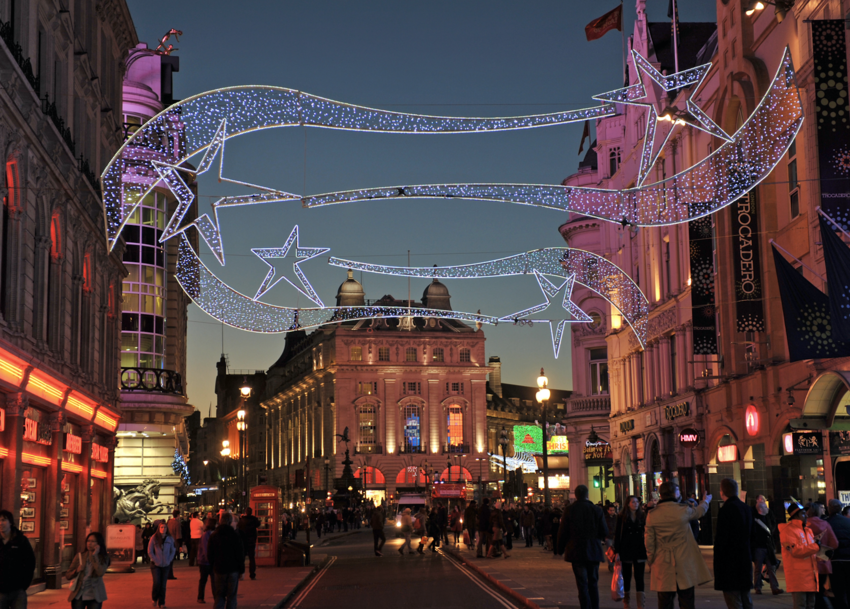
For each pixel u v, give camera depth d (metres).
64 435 25.78
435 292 125.38
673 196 22.11
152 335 43.66
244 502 50.72
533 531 44.19
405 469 117.62
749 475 31.00
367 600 19.14
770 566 17.16
